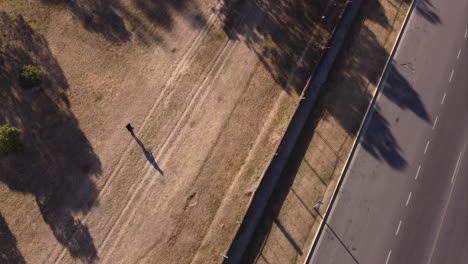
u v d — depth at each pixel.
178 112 32.69
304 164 31.17
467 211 30.36
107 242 28.88
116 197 30.05
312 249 28.83
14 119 31.78
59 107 32.38
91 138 31.62
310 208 29.92
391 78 34.34
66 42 34.47
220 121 32.50
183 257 28.66
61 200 29.84
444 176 31.27
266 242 28.91
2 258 28.36
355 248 29.05
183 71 34.06
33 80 31.42
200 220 29.59
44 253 28.58
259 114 32.88
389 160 31.56
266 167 30.61
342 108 33.06
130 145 31.53
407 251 29.14
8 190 29.97
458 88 34.19
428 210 30.27
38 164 30.69
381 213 30.00
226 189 30.50
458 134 32.66
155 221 29.47
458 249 29.34
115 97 32.94
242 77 34.03
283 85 33.97
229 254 28.38
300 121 32.41
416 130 32.66
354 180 30.84
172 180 30.62
